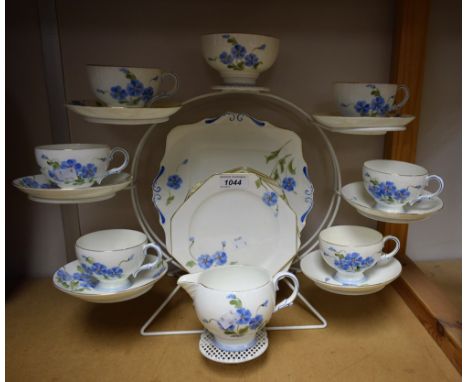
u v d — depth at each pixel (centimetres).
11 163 87
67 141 86
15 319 78
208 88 85
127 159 71
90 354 68
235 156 81
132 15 81
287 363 66
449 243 100
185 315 79
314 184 92
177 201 79
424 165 94
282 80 86
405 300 84
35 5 80
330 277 73
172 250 74
